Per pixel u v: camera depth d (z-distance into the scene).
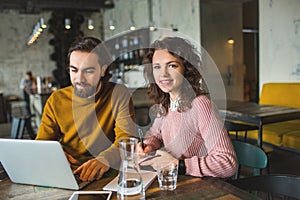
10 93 9.41
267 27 5.07
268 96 4.61
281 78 4.90
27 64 9.52
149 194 1.11
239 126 3.23
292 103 4.31
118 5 9.13
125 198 1.04
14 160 1.19
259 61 5.31
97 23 10.34
